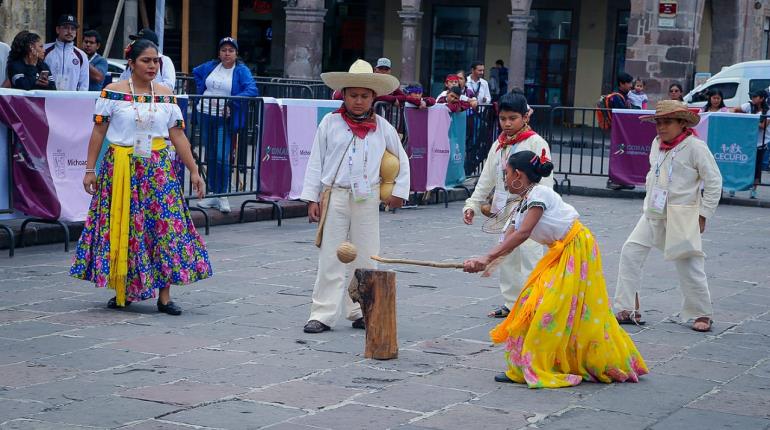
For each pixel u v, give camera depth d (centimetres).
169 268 782
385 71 1430
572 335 636
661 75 2689
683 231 789
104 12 3169
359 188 747
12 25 1581
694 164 790
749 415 589
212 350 689
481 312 835
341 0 3469
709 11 3138
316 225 1283
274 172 1281
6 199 992
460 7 3425
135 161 779
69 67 1225
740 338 783
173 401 576
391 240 1183
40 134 996
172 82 1198
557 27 3362
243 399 584
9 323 743
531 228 627
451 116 1517
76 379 612
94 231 792
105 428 528
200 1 3319
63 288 866
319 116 1330
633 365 655
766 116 1655
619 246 1208
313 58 2775
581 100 3356
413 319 805
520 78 2802
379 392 608
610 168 1716
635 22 2702
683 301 810
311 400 587
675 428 562
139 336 720
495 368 670
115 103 776
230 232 1203
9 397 574
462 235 1238
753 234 1354
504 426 554
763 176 2136
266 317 792
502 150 789
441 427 548
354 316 766
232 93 1269
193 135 1189
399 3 3425
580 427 557
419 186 1445
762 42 3219
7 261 969
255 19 3381
